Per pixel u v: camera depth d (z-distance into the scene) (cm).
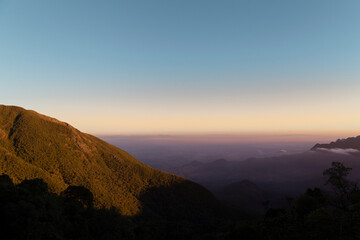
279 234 3875
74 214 4244
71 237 3378
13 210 2775
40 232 2967
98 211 3981
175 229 8306
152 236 6475
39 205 3434
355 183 5322
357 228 2991
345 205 4994
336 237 3005
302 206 5506
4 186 3191
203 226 9450
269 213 7000
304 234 3403
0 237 2614
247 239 3975
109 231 3706
